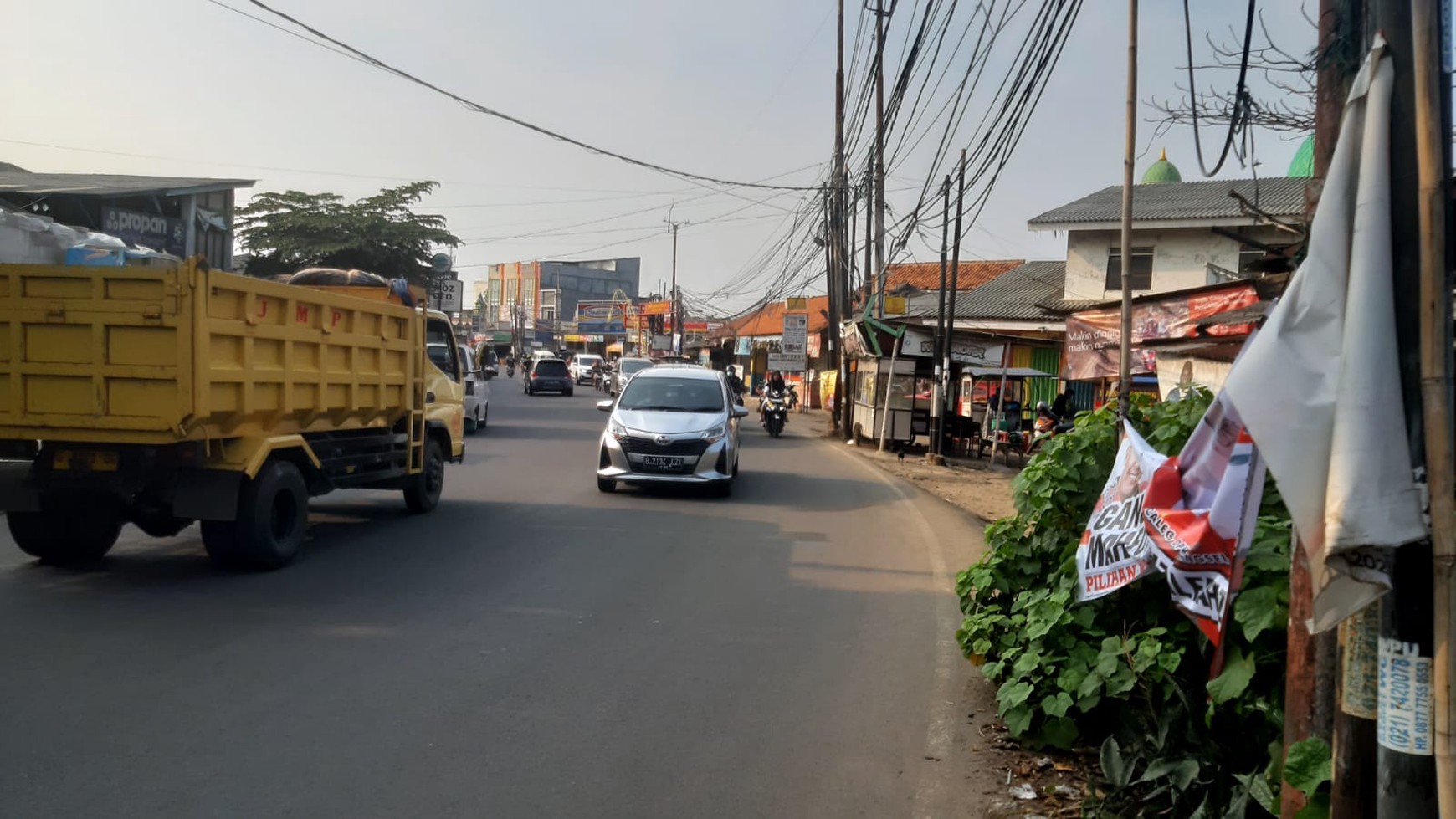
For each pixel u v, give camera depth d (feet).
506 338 291.58
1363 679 9.29
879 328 76.43
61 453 24.80
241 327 25.35
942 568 31.83
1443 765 8.27
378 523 36.40
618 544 33.55
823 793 14.74
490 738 16.21
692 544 34.14
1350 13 9.52
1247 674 13.41
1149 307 44.09
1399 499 8.29
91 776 14.15
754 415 129.80
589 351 291.99
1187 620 15.37
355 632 21.93
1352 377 8.48
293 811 13.32
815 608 25.86
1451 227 8.64
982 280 132.16
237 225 96.63
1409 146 8.66
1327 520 8.41
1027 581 19.31
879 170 71.82
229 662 19.45
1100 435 19.15
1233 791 13.03
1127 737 15.34
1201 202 80.02
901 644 22.81
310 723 16.51
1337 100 9.68
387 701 17.67
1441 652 8.29
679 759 15.72
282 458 28.66
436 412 39.81
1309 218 10.08
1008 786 15.23
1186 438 17.15
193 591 25.02
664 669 20.20
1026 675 16.80
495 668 19.77
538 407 114.73
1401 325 8.64
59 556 27.61
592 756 15.66
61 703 16.94
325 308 29.60
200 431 24.32
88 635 20.92
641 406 48.21
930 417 75.77
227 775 14.39
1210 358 39.47
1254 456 12.30
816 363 156.25
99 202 65.67
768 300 116.37
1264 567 13.67
